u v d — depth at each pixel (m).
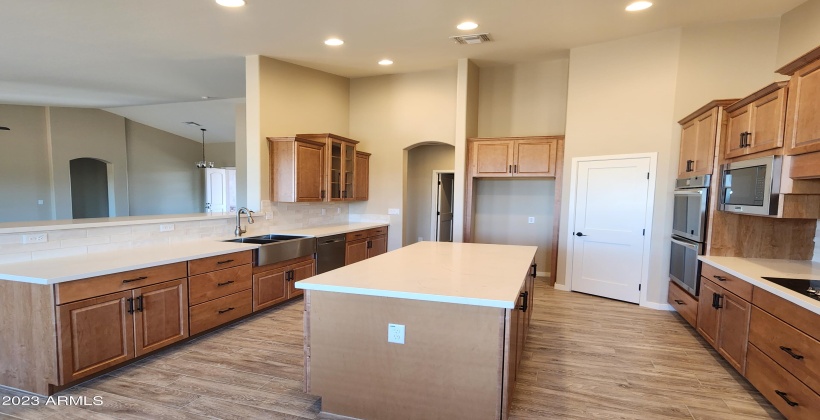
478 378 1.99
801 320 2.09
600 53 4.64
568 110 4.93
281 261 4.21
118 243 3.34
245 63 5.03
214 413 2.29
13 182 7.98
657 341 3.44
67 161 8.61
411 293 2.02
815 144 2.28
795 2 3.47
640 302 4.46
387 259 3.01
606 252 4.74
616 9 3.63
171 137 11.05
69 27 3.81
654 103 4.30
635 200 4.47
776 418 2.30
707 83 4.05
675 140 4.20
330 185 5.30
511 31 4.21
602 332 3.64
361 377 2.19
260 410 2.33
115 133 9.45
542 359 3.06
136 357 2.84
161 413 2.29
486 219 6.12
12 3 3.25
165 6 3.38
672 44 4.15
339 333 2.21
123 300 2.72
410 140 5.98
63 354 2.40
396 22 3.90
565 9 3.63
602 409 2.38
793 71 2.50
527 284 2.87
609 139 4.63
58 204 8.50
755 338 2.54
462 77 5.34
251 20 3.76
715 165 3.45
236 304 3.68
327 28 4.01
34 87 6.39
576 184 4.94
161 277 2.97
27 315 2.43
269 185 4.91
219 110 8.76
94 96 7.15
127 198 9.77
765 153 2.77
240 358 3.03
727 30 3.95
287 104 5.21
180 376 2.73
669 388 2.64
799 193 2.54
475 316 1.98
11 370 2.52
